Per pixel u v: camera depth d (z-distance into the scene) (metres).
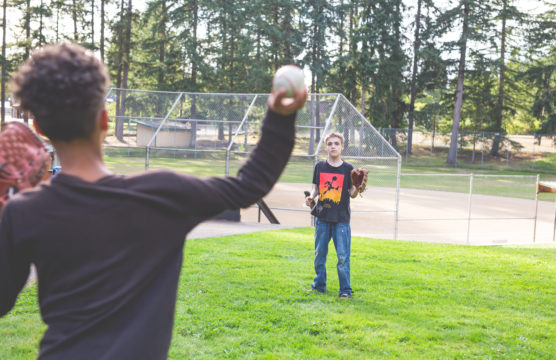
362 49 41.06
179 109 16.23
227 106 15.73
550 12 41.19
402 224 13.31
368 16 41.62
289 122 1.21
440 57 39.72
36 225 1.10
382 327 4.61
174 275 1.20
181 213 1.17
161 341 1.15
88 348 1.09
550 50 42.03
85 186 1.12
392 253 8.17
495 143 37.50
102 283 1.10
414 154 39.84
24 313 4.60
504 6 39.38
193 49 40.88
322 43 40.84
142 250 1.13
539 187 11.35
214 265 6.67
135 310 1.14
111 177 1.17
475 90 42.47
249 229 10.22
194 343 4.04
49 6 43.22
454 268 7.25
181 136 15.96
